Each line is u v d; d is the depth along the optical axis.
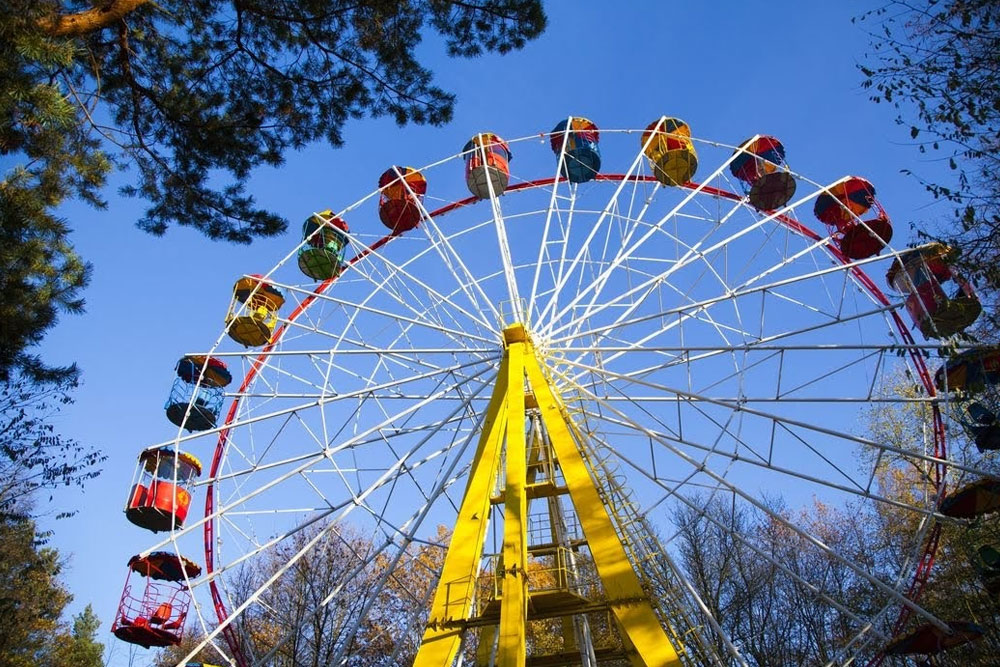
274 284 21.84
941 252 10.35
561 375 20.66
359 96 13.67
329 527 19.20
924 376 19.27
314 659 26.06
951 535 23.09
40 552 28.64
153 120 13.30
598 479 18.22
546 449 19.14
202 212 13.66
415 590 32.91
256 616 30.02
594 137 24.25
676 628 18.12
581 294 21.17
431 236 21.86
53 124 10.97
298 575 29.73
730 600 31.09
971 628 15.63
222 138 13.19
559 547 18.31
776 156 23.98
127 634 19.42
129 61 13.03
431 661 12.96
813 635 30.81
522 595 12.52
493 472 15.88
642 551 17.75
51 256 11.63
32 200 11.08
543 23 13.32
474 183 24.12
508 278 20.77
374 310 21.58
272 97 13.55
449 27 13.40
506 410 17.02
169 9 13.27
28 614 28.48
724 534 32.25
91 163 12.14
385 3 12.75
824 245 22.33
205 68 13.66
